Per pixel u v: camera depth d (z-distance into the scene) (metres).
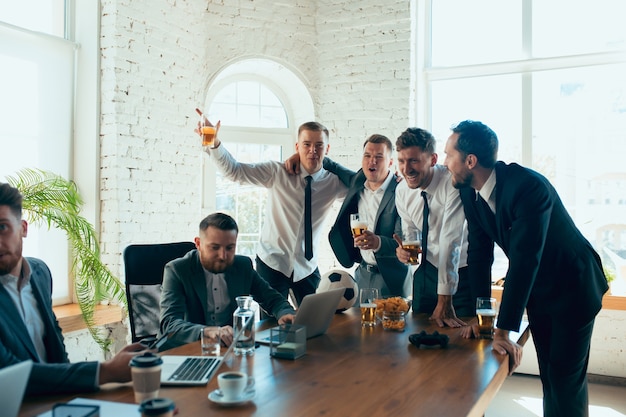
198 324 2.45
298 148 3.69
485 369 1.92
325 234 5.14
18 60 3.81
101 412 1.41
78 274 3.81
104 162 4.12
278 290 3.67
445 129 5.27
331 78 5.22
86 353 3.96
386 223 3.30
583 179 4.90
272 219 3.73
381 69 5.07
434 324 2.69
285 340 2.05
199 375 1.76
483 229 2.73
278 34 5.10
